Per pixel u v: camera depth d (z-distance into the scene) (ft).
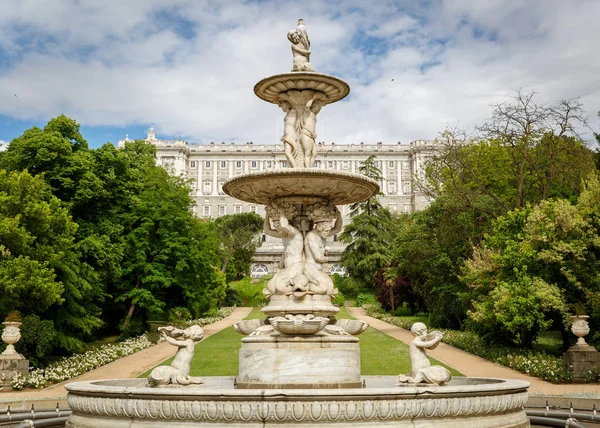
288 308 28.35
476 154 101.19
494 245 69.51
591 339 60.54
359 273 169.07
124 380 30.60
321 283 29.48
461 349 77.15
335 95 33.04
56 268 64.90
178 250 94.53
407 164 343.87
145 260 92.89
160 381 24.86
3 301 58.59
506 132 84.84
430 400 19.89
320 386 26.25
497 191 99.66
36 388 51.44
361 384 27.55
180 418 19.49
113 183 84.23
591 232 58.29
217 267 156.66
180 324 100.89
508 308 59.06
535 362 56.44
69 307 68.03
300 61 32.81
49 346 61.31
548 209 61.67
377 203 172.35
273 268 260.83
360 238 167.84
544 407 37.47
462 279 75.25
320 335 27.32
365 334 97.14
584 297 58.49
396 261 131.03
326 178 28.12
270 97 33.42
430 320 112.98
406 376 25.50
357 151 343.46
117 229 84.64
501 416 21.50
